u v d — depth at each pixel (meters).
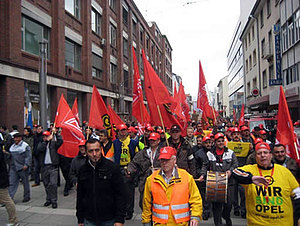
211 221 5.32
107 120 6.59
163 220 2.89
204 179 5.19
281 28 20.20
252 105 25.81
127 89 28.48
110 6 24.73
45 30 15.16
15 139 6.66
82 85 18.66
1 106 11.62
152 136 4.54
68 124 6.88
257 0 25.38
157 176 3.06
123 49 28.34
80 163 6.06
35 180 8.65
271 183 2.93
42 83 10.43
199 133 8.56
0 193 5.01
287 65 19.17
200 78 9.76
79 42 18.81
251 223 2.97
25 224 5.27
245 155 6.16
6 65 11.59
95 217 3.19
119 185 3.27
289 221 2.86
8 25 11.91
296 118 18.86
